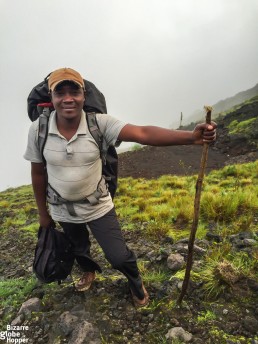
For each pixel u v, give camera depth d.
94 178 2.56
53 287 3.71
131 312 3.02
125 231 5.81
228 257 3.71
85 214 2.67
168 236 4.83
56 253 2.97
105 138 2.48
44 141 2.44
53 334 2.93
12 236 7.51
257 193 7.18
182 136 2.32
